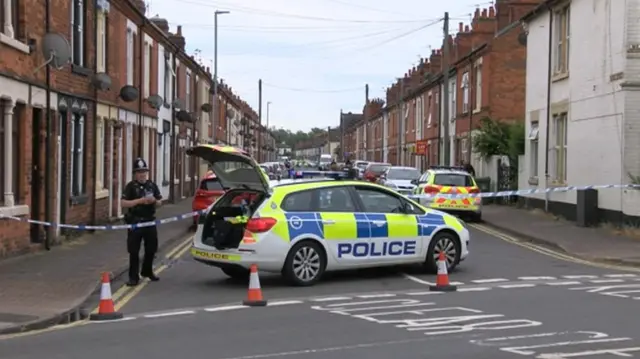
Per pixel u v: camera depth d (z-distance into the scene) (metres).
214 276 12.69
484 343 7.59
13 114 14.13
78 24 18.39
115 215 22.36
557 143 24.53
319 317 9.03
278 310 9.54
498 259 15.02
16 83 13.94
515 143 29.19
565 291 11.02
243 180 12.82
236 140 63.88
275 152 128.25
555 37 24.59
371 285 11.64
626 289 11.22
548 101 24.98
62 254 14.84
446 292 10.94
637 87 19.08
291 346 7.50
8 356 7.26
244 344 7.61
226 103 55.19
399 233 12.30
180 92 35.69
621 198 19.30
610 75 19.97
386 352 7.23
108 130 21.44
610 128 20.02
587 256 15.29
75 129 18.38
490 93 33.19
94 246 16.25
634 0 18.98
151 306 10.02
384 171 33.84
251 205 11.59
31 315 9.14
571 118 22.92
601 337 7.86
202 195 21.19
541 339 7.77
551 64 24.75
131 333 8.23
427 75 49.12
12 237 13.83
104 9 20.38
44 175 15.58
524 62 33.12
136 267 11.84
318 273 11.62
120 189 23.05
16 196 14.38
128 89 22.03
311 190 11.78
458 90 40.06
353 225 11.86
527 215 25.11
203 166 44.03
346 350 7.32
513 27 33.06
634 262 14.34
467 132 37.66
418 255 12.55
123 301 10.41
